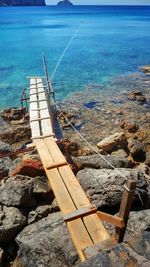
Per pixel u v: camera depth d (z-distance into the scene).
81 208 8.41
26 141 17.08
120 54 45.09
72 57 42.19
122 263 5.13
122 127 19.09
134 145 15.51
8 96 25.44
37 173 11.42
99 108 22.41
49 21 119.69
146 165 14.48
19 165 11.59
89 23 108.31
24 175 11.39
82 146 16.70
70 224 7.93
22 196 9.93
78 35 68.31
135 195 9.73
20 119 20.42
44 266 7.96
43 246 8.26
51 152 12.10
